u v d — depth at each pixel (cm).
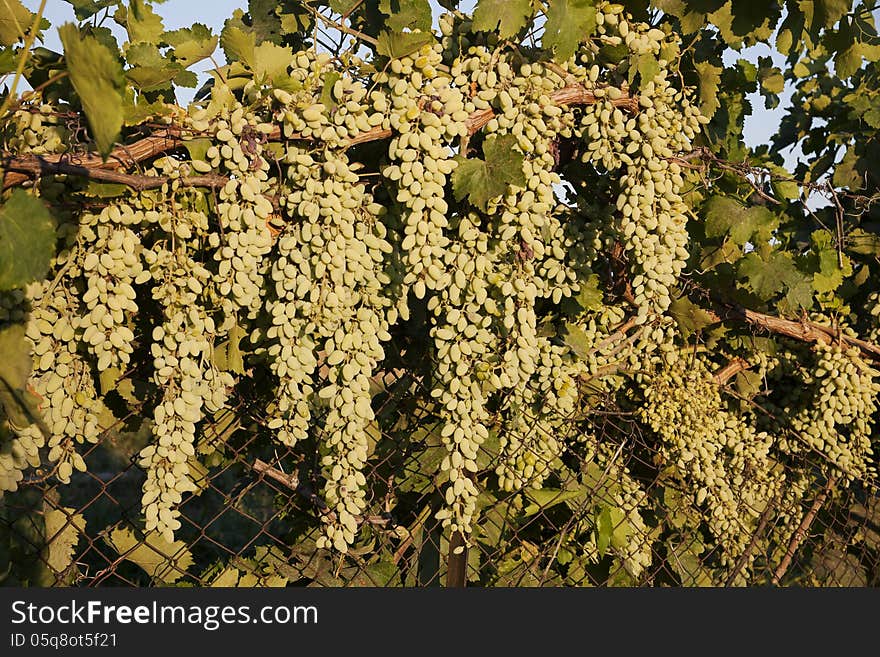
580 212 237
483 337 194
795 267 284
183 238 173
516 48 206
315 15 221
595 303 259
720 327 312
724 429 305
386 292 195
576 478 292
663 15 254
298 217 180
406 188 180
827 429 320
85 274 167
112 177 157
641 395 308
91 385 178
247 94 185
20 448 167
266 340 193
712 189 290
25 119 165
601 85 212
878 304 344
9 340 153
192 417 173
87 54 121
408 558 268
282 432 186
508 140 190
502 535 272
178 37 205
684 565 321
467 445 196
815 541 371
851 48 287
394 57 182
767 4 251
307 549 267
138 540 233
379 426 270
